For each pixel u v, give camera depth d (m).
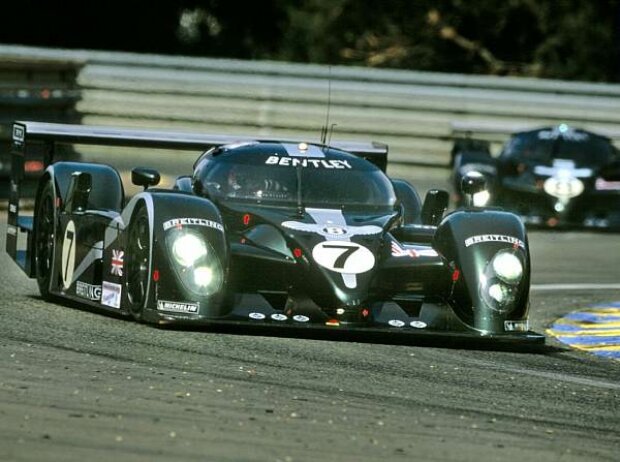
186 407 22.86
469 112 84.38
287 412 22.92
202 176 34.38
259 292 31.12
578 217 67.06
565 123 84.75
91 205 36.44
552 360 30.92
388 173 84.12
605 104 84.62
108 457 19.39
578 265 54.31
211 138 39.50
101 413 22.08
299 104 83.06
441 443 21.39
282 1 144.50
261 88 82.50
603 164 67.94
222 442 20.61
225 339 29.72
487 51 127.94
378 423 22.53
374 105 83.56
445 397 25.25
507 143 72.00
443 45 129.00
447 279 32.03
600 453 21.47
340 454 20.27
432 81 84.19
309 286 30.58
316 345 29.80
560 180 66.81
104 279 33.06
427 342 31.70
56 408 22.27
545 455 21.05
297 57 133.12
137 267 31.67
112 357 27.12
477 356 30.39
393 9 130.00
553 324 39.16
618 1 126.69
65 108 73.62
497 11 126.81
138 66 81.31
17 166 39.28
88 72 80.62
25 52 78.25
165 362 26.81
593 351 33.75
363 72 83.75
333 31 131.38
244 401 23.61
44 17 143.75
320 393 24.77
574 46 125.81
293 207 33.12
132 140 38.88
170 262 30.14
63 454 19.44
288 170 34.19
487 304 31.42
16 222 39.06
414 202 38.84
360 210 33.78
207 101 82.19
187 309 30.03
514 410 24.50
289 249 31.05
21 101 71.25
